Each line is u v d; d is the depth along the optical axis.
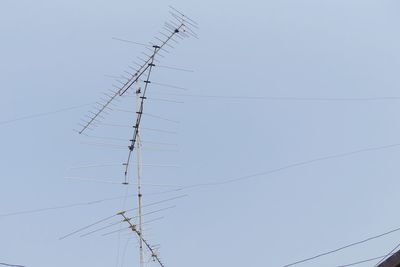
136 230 17.45
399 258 14.20
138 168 18.11
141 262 17.02
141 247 17.19
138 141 18.22
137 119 18.27
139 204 17.83
